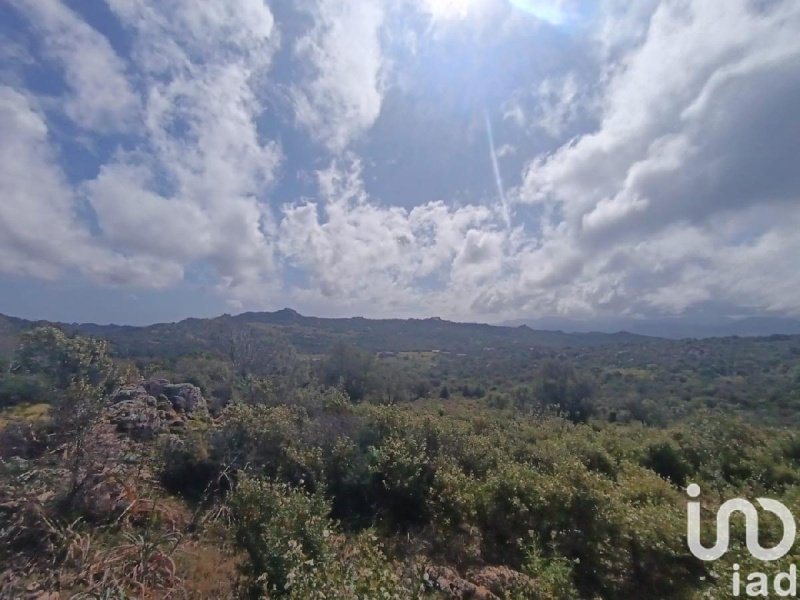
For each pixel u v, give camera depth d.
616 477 11.45
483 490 9.10
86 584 5.80
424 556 7.25
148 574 6.09
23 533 6.61
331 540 7.19
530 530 7.67
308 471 10.66
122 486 8.59
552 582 6.45
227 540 7.46
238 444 11.14
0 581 5.72
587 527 7.68
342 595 4.96
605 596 6.61
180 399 14.87
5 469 7.45
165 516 8.23
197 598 5.88
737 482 11.48
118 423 11.47
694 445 13.45
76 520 6.87
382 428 12.79
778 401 30.31
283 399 20.91
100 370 12.83
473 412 26.86
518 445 13.84
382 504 9.94
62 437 8.55
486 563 7.60
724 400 34.97
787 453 12.79
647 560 6.95
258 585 6.06
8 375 12.20
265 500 7.15
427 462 10.35
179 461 10.27
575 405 36.88
